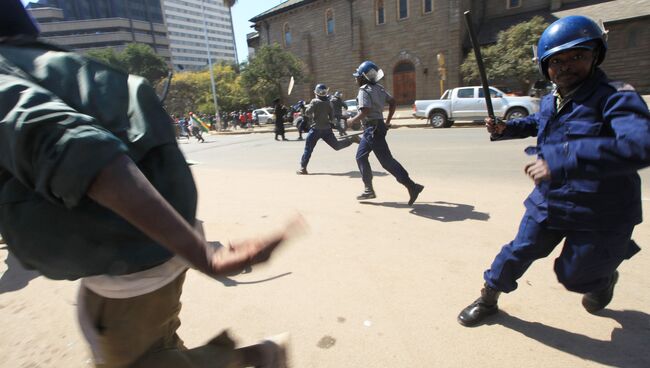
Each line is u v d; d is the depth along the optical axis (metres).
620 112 1.74
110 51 51.22
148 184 0.95
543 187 2.16
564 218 2.04
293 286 3.14
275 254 1.06
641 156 1.54
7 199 1.06
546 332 2.44
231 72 48.91
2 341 2.64
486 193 5.66
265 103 31.69
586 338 2.37
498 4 28.84
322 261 3.56
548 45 1.93
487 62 22.66
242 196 6.27
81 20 101.50
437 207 5.05
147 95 1.23
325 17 33.28
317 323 2.65
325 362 2.27
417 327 2.55
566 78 1.93
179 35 144.12
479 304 2.56
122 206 0.92
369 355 2.31
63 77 1.08
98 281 1.27
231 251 1.02
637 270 3.09
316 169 8.70
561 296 2.81
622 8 23.80
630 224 1.98
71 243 1.09
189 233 0.98
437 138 13.10
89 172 0.88
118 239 1.12
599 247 2.00
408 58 29.50
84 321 1.37
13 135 0.90
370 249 3.79
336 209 5.21
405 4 29.08
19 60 1.06
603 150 1.60
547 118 2.10
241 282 3.24
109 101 1.13
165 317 1.40
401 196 5.75
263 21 37.69
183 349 1.45
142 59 53.53
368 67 4.96
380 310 2.76
